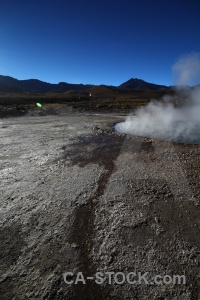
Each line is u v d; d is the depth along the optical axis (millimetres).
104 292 2398
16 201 4242
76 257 2861
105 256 2873
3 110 20891
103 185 4859
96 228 3422
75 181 5109
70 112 24562
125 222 3541
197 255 2848
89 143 8875
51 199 4305
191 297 2318
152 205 4004
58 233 3316
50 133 11164
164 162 6191
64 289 2426
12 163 6426
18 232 3346
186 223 3477
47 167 6086
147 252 2918
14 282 2504
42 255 2895
